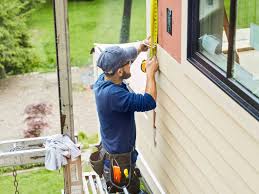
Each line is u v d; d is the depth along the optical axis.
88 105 8.95
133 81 4.95
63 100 4.02
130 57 4.34
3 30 10.04
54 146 4.01
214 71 3.40
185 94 3.93
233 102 3.13
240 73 3.16
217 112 3.42
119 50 4.11
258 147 2.93
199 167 3.88
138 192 4.59
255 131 2.90
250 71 3.08
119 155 4.36
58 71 3.93
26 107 9.10
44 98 9.48
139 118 5.29
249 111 2.95
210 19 3.48
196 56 3.67
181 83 3.98
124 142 4.34
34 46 11.50
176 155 4.34
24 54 10.48
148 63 4.41
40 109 8.98
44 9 12.91
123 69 4.17
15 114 8.84
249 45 3.10
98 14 13.15
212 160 3.62
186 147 4.09
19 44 10.56
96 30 12.48
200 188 3.92
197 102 3.72
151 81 4.29
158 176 4.90
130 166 4.40
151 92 4.22
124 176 4.38
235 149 3.23
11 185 6.57
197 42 3.68
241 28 3.13
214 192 3.67
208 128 3.60
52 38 11.94
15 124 8.46
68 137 4.12
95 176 5.04
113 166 4.36
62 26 3.82
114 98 4.11
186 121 4.00
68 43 3.87
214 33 3.45
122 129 4.30
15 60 10.37
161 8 4.23
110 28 12.53
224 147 3.39
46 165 4.03
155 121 4.76
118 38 12.16
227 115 3.28
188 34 3.69
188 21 3.66
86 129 8.09
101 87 4.21
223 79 3.28
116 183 4.39
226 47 3.31
